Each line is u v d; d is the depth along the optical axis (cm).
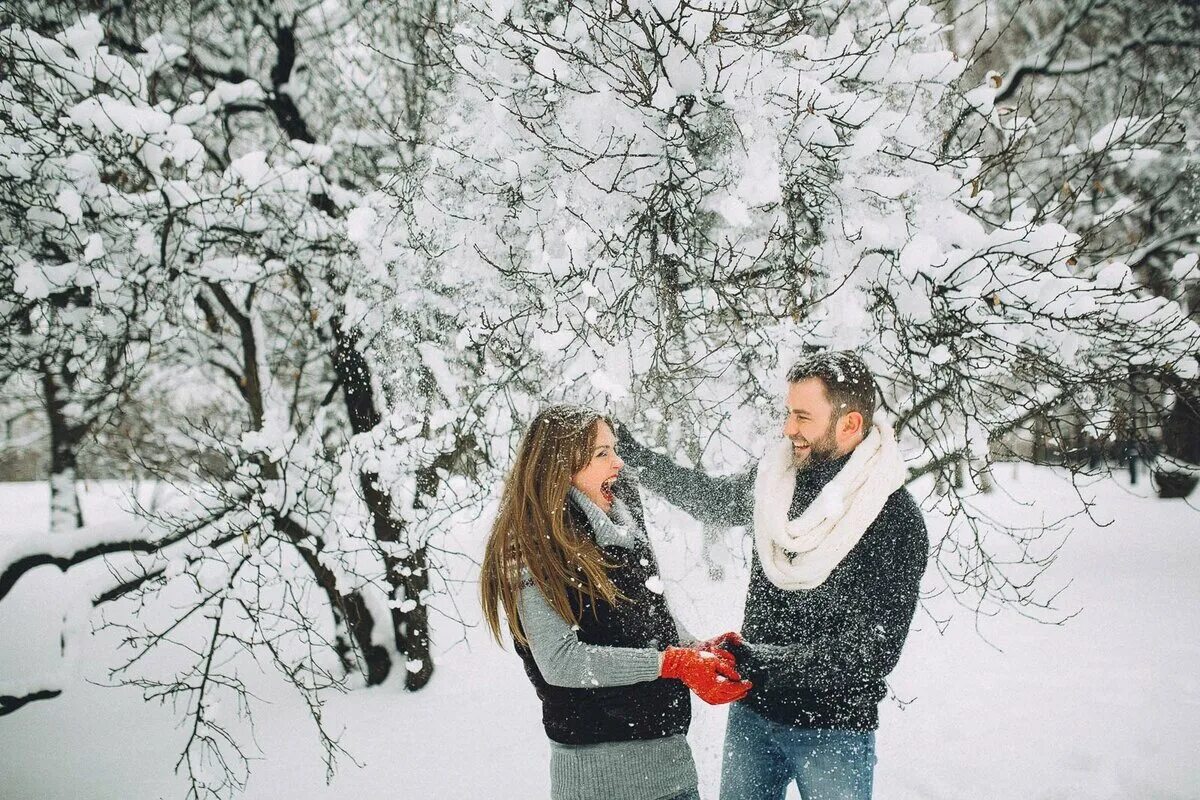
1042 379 314
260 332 464
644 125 259
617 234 272
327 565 429
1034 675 442
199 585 372
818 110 259
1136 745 346
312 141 450
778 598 188
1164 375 315
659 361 283
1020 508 1034
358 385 436
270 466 402
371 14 459
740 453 325
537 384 362
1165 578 670
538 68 242
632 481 203
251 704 461
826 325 287
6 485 1616
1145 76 443
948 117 317
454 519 412
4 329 387
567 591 165
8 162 347
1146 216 459
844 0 323
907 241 277
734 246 281
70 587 511
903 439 405
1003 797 311
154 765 392
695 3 243
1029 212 328
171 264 395
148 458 499
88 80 360
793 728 180
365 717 427
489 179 300
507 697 444
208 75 455
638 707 167
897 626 174
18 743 423
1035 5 535
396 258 358
